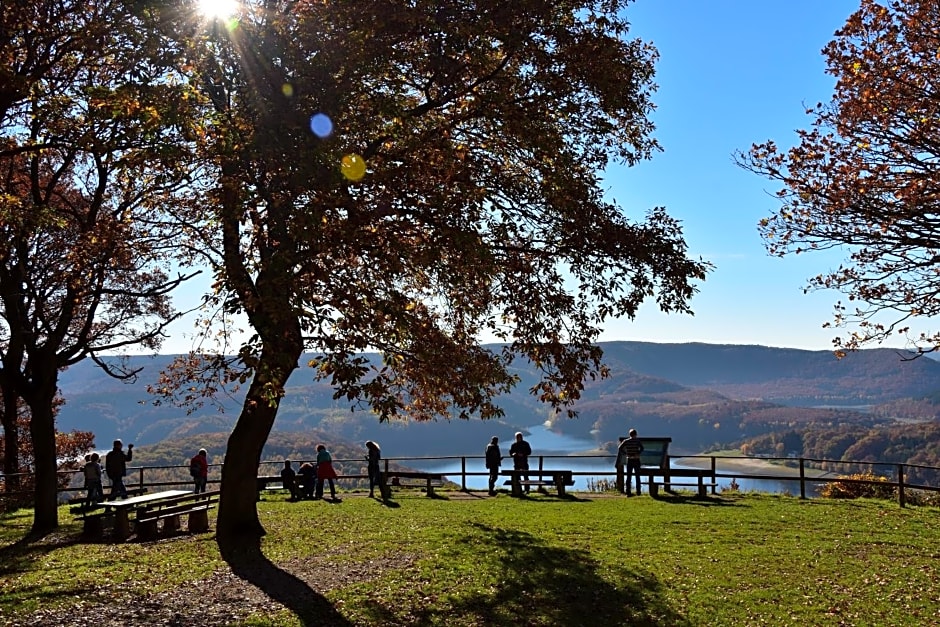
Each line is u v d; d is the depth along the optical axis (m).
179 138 9.90
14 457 22.66
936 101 10.80
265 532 13.12
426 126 10.81
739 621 8.22
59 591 9.20
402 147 10.34
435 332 11.55
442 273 9.81
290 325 8.77
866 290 12.10
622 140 12.39
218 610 8.45
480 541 12.34
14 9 9.23
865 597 9.09
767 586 9.59
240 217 9.27
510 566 10.55
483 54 9.91
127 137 9.92
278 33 9.24
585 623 8.15
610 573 10.18
